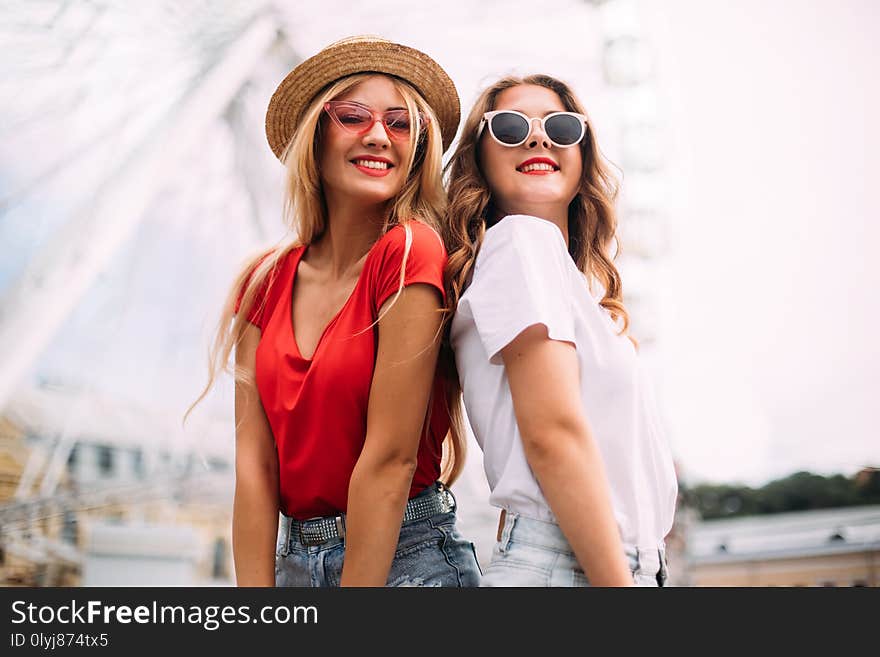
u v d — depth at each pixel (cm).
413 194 196
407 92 198
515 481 160
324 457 182
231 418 326
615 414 164
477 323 164
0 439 866
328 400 180
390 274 178
